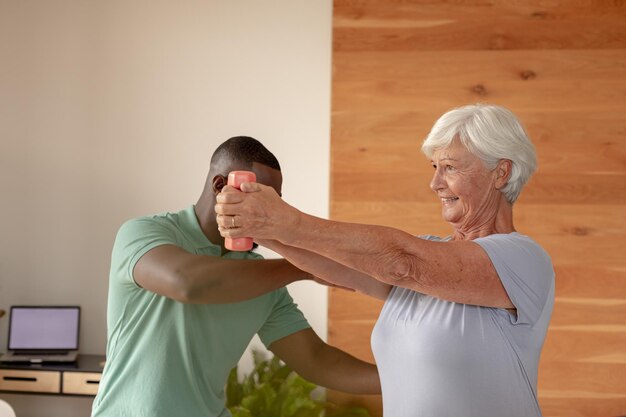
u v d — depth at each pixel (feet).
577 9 12.34
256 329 6.67
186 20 13.30
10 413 9.78
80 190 13.53
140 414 5.95
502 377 5.00
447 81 12.48
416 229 12.45
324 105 13.03
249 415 11.28
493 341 5.01
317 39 13.06
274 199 4.51
